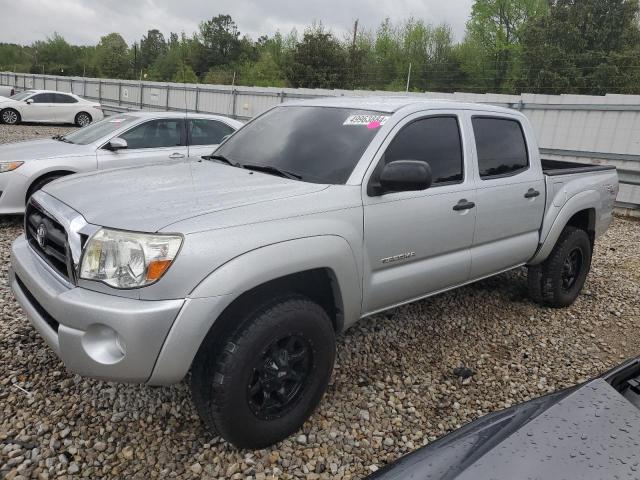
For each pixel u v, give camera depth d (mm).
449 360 3775
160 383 2309
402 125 3293
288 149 3371
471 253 3738
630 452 1528
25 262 2768
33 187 6371
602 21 34219
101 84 30594
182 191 2752
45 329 2498
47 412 2822
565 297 4785
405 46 46719
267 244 2445
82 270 2332
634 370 2061
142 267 2232
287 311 2510
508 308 4828
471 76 44469
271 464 2574
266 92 20016
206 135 7621
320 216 2723
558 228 4441
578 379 3656
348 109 3545
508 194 3938
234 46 70125
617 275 6184
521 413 1844
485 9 42750
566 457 1514
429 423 3023
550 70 33812
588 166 5285
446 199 3424
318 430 2857
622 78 31641
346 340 3898
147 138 7156
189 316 2232
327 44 41219
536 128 12008
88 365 2279
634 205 10305
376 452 2734
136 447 2623
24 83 39250
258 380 2531
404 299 3369
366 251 2961
